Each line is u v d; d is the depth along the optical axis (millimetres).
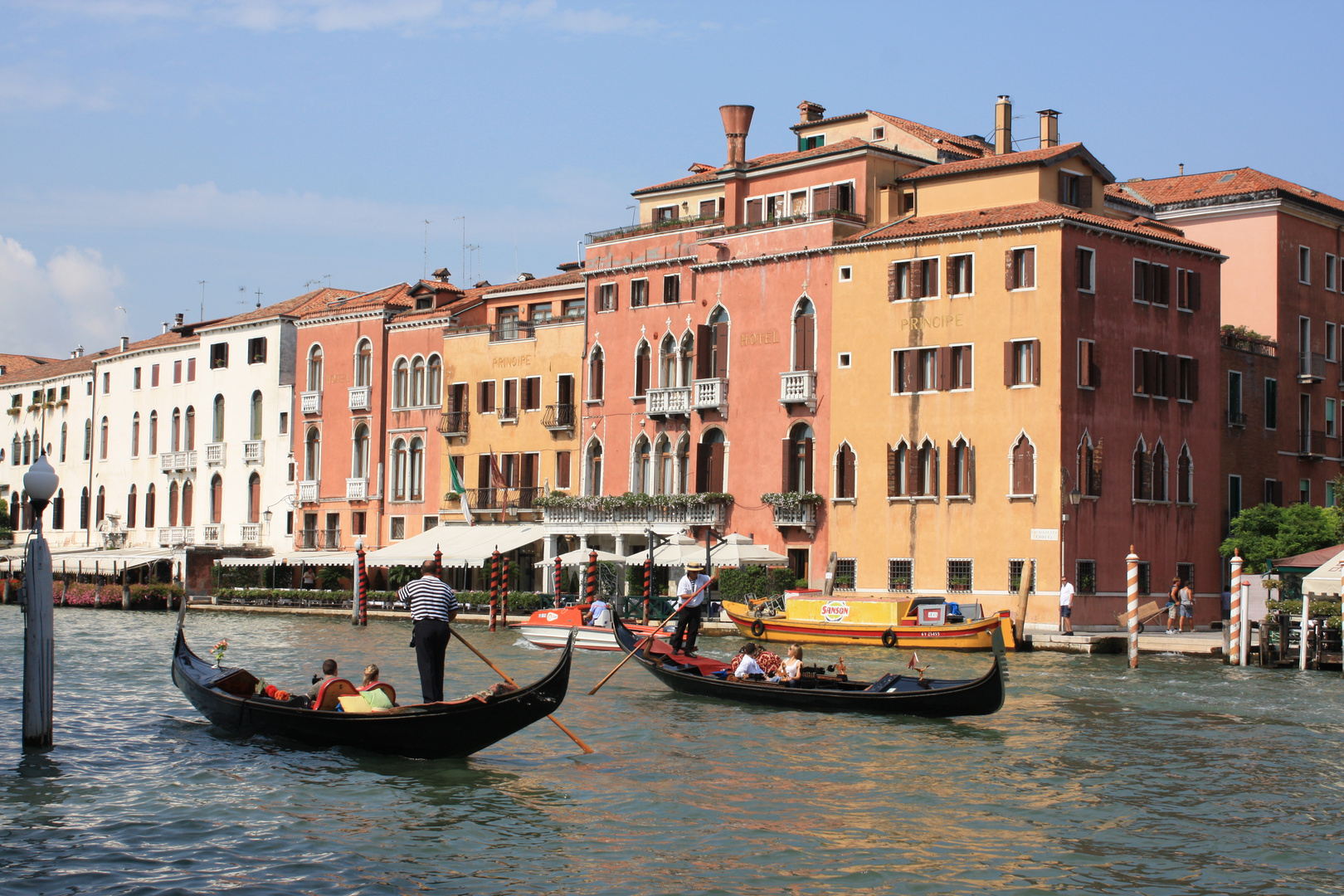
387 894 13883
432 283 63344
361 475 63469
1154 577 43688
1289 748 21719
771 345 48281
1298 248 50781
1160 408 44094
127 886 13945
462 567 57469
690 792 18094
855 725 23391
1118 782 19094
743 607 41375
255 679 22359
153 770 18969
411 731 19312
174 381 73812
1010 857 15344
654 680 29781
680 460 51156
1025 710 25547
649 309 52312
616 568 50406
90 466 79875
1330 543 42219
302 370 66125
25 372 88812
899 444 44625
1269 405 48969
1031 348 41875
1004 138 50750
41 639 20016
